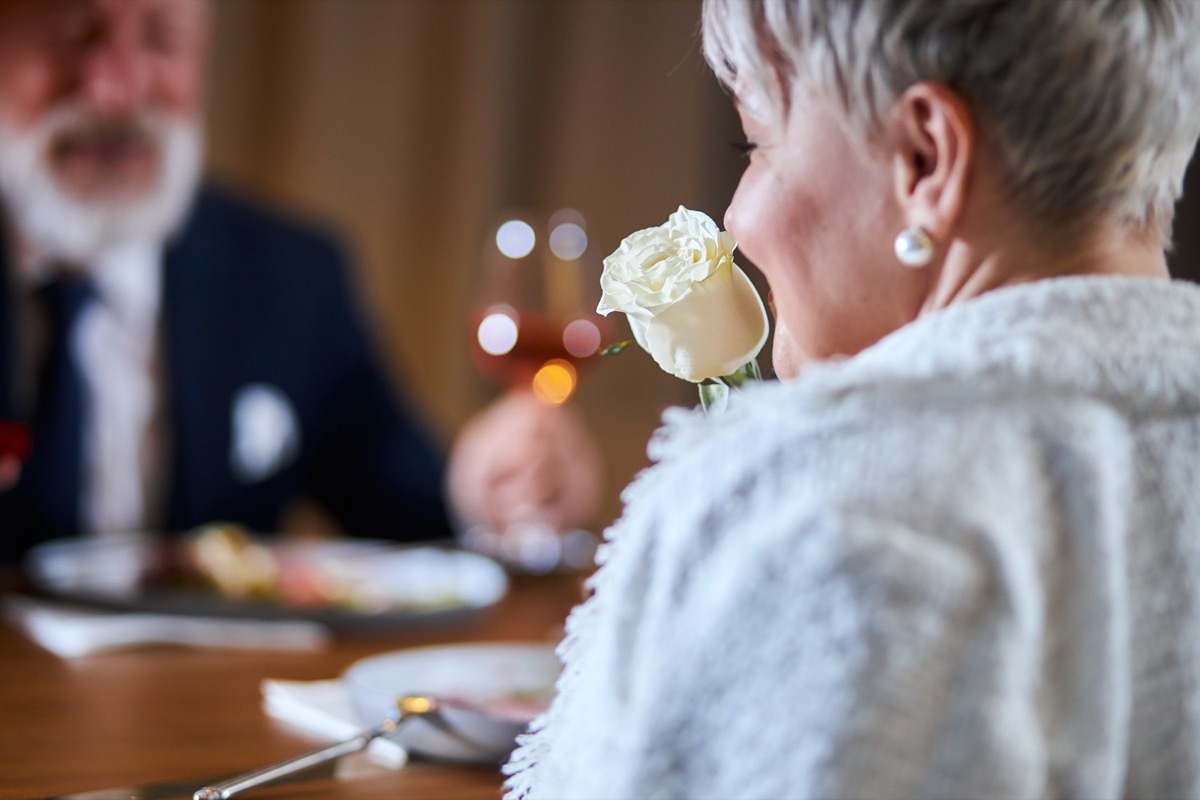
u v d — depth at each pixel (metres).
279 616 1.14
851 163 0.51
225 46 2.60
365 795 0.69
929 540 0.41
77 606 1.17
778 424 0.44
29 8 1.81
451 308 2.86
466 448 1.78
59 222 1.85
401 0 2.78
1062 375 0.45
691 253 0.55
